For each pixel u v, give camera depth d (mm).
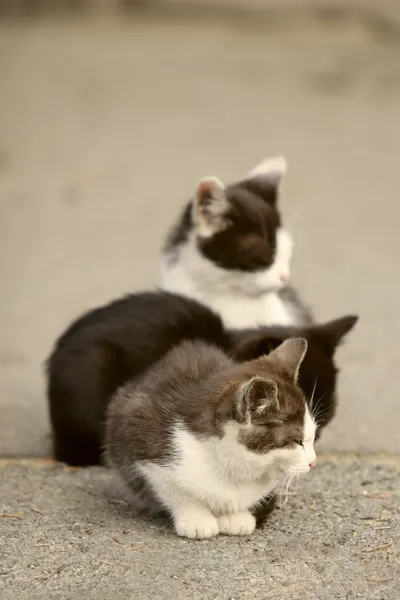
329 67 32062
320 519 7398
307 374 8352
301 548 6867
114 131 25828
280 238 10711
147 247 17578
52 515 7445
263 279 10422
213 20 40438
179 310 8984
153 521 7363
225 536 7082
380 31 36938
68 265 16516
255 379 6598
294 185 21219
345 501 7758
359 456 8906
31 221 19188
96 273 16031
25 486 8125
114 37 38062
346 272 16125
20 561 6598
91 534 7074
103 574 6414
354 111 27547
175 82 31000
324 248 17438
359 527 7227
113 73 32062
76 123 26625
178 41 37125
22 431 9648
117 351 8703
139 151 23953
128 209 19969
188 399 7066
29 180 21828
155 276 15781
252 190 11070
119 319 8938
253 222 10492
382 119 26734
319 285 15375
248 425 6664
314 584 6301
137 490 7336
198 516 7078
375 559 6676
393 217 19484
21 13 41656
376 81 30312
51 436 9328
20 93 29719
